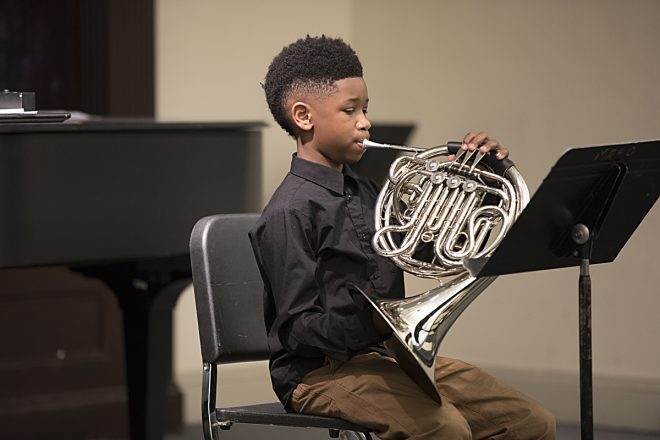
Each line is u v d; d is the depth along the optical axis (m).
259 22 6.12
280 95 3.02
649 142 2.58
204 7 5.96
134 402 4.60
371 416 2.76
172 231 4.33
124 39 5.66
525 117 5.88
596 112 5.66
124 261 4.24
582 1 5.66
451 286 2.63
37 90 5.80
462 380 2.99
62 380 5.56
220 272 3.21
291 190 2.94
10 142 3.94
